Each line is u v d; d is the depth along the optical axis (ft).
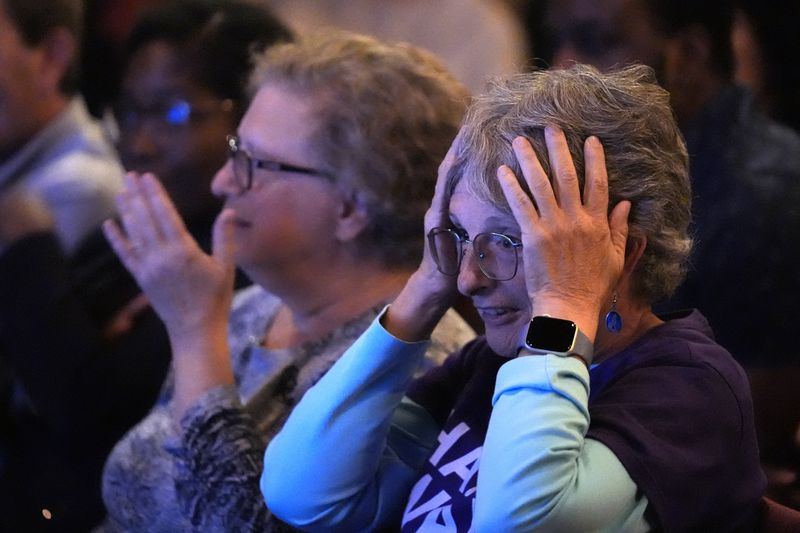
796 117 29.58
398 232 19.08
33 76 29.45
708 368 13.83
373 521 16.07
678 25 24.07
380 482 16.12
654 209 13.82
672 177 14.01
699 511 13.35
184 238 18.69
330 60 19.07
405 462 16.52
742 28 29.32
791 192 23.02
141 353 24.07
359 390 15.43
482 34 38.60
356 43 19.43
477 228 13.93
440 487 15.20
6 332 24.86
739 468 13.91
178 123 25.16
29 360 24.57
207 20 25.35
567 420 12.89
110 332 24.80
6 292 24.68
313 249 19.20
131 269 18.69
